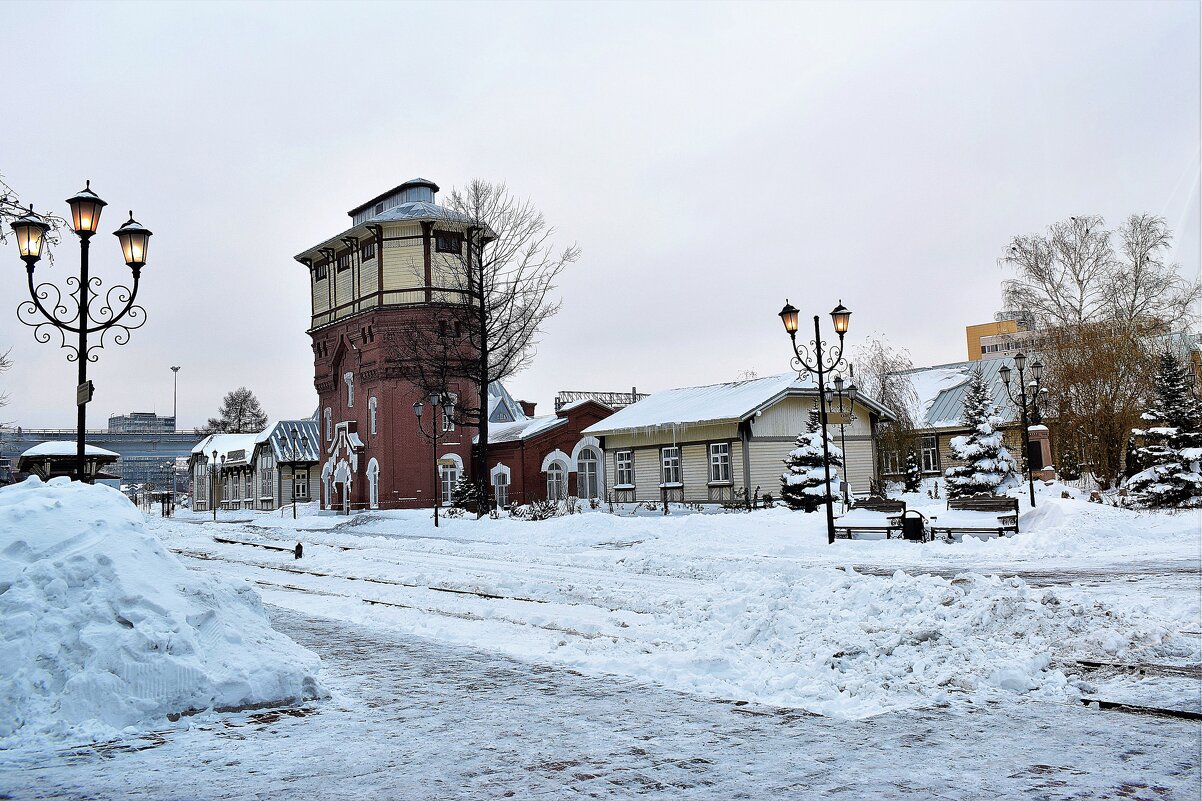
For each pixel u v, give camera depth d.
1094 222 47.00
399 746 7.21
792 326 25.53
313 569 23.97
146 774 6.56
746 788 6.04
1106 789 5.86
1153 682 8.54
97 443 156.25
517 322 47.31
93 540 8.99
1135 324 43.50
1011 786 5.95
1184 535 23.36
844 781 6.14
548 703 8.62
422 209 55.75
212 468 75.12
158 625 8.34
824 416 25.39
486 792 6.07
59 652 7.99
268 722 7.99
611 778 6.32
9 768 6.70
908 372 68.88
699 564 20.53
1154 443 35.38
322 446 63.09
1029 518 25.80
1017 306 48.41
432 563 24.47
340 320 59.28
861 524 26.80
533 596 16.88
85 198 16.50
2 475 63.78
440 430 56.34
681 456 45.59
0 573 8.46
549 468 57.09
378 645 12.12
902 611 10.97
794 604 11.76
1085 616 10.13
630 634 12.21
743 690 9.02
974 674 8.88
